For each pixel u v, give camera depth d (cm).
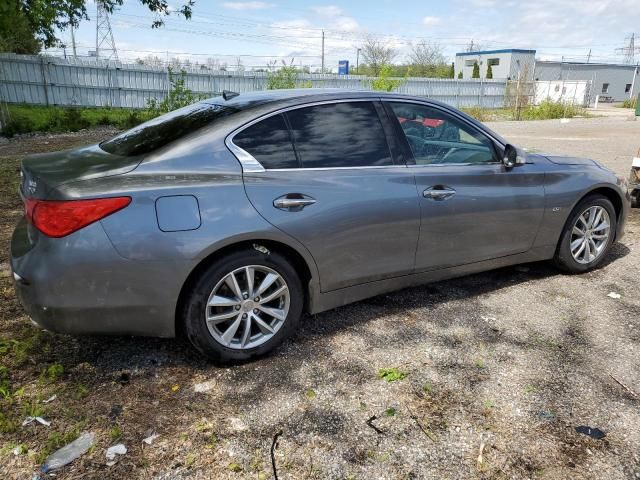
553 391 290
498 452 244
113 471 229
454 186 372
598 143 1530
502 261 415
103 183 273
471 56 5969
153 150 300
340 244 329
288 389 290
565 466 235
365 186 335
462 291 428
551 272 472
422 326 365
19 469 228
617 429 259
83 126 1797
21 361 308
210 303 296
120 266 270
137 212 272
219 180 294
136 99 2427
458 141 386
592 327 366
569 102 3497
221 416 267
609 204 462
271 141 316
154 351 327
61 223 264
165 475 227
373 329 360
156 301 281
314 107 336
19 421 258
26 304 277
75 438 248
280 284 318
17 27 1130
